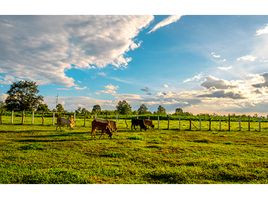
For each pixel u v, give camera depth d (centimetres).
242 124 3067
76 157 800
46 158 766
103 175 582
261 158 846
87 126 2186
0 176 536
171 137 1500
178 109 8975
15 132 1491
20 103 5928
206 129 2258
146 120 2191
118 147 1022
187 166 690
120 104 7194
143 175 589
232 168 655
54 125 2123
